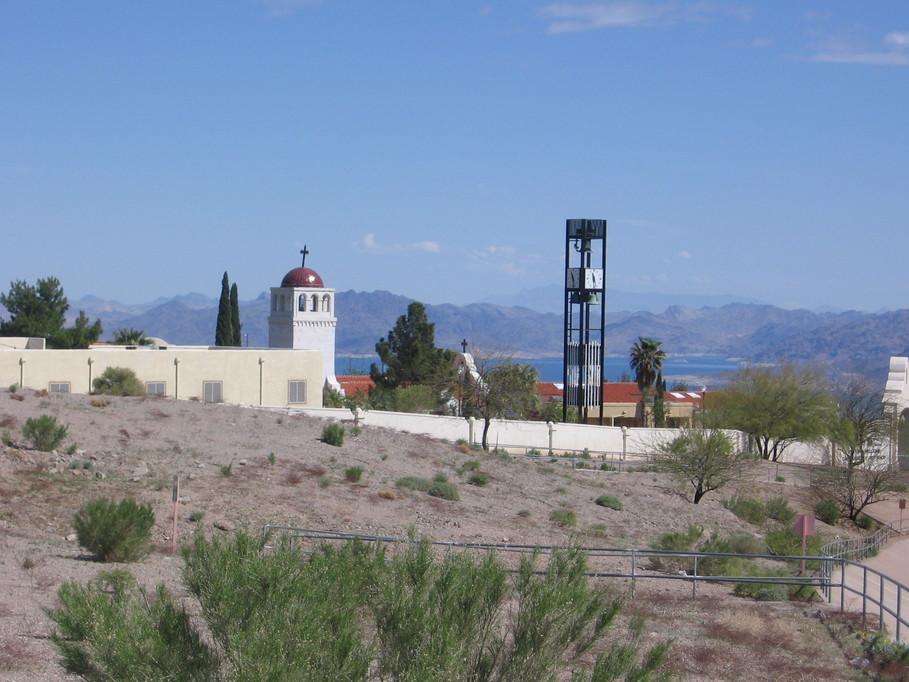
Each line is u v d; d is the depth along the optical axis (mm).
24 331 77812
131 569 20922
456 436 58469
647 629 20688
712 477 48844
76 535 24406
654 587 26312
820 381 72750
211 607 9961
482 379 62656
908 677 18734
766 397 71500
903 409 75250
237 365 60062
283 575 10078
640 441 63625
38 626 15758
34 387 53344
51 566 20422
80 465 32750
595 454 62250
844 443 69812
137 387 54812
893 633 22469
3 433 34688
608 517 40250
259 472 36812
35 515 26484
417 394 72125
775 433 70375
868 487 55656
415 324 81188
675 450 50875
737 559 30625
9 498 27812
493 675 10945
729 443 51188
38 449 33969
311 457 41156
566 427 62062
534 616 10898
